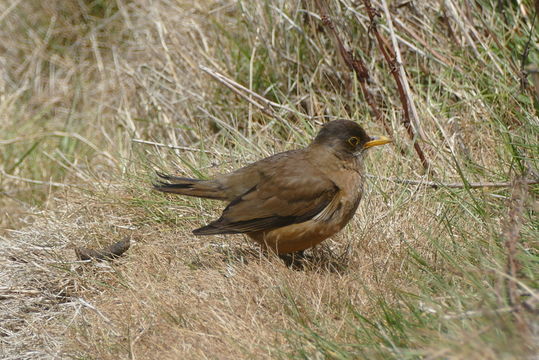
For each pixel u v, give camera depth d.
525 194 8.21
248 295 8.35
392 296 7.98
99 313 8.52
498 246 8.19
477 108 11.17
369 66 12.73
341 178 9.13
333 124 9.26
